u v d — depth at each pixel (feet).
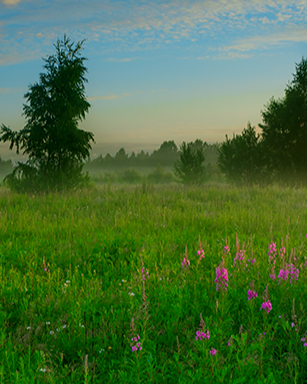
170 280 15.99
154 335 11.28
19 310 13.47
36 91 60.03
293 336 10.54
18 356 10.18
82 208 40.37
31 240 24.95
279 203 42.32
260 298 12.90
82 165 63.36
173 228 28.07
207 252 20.63
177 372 9.00
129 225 29.30
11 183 59.88
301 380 8.95
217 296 13.93
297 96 70.90
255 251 19.70
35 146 59.72
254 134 71.72
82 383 8.84
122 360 9.69
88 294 14.47
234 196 50.62
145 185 63.77
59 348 10.62
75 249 22.45
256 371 8.65
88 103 63.21
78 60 61.93
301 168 70.59
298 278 14.71
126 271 18.37
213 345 9.77
